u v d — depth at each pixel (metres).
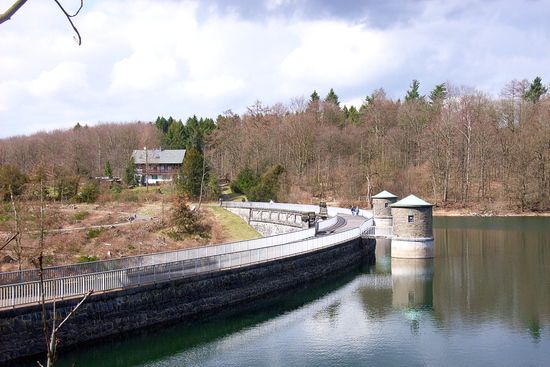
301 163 101.19
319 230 48.97
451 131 95.06
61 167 74.19
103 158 113.69
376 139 104.69
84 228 50.16
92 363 22.98
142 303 26.25
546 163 83.56
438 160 93.81
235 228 62.38
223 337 26.42
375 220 61.06
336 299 33.47
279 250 35.62
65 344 22.88
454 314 29.02
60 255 41.09
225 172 102.38
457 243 53.09
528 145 85.12
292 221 58.19
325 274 40.16
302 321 28.88
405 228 44.91
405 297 33.16
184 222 55.91
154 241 50.62
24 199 51.44
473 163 94.25
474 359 22.44
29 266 36.34
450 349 23.70
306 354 23.62
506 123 100.38
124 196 70.50
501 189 87.88
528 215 80.38
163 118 157.75
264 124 112.56
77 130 138.25
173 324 27.72
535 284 34.81
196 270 29.55
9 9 4.07
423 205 44.53
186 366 22.62
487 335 25.44
